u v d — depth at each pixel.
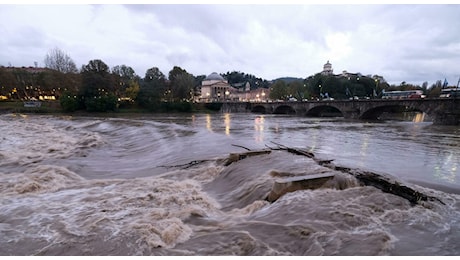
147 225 7.85
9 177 13.74
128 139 32.56
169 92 135.75
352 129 44.59
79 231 7.69
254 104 128.12
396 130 42.41
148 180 13.50
